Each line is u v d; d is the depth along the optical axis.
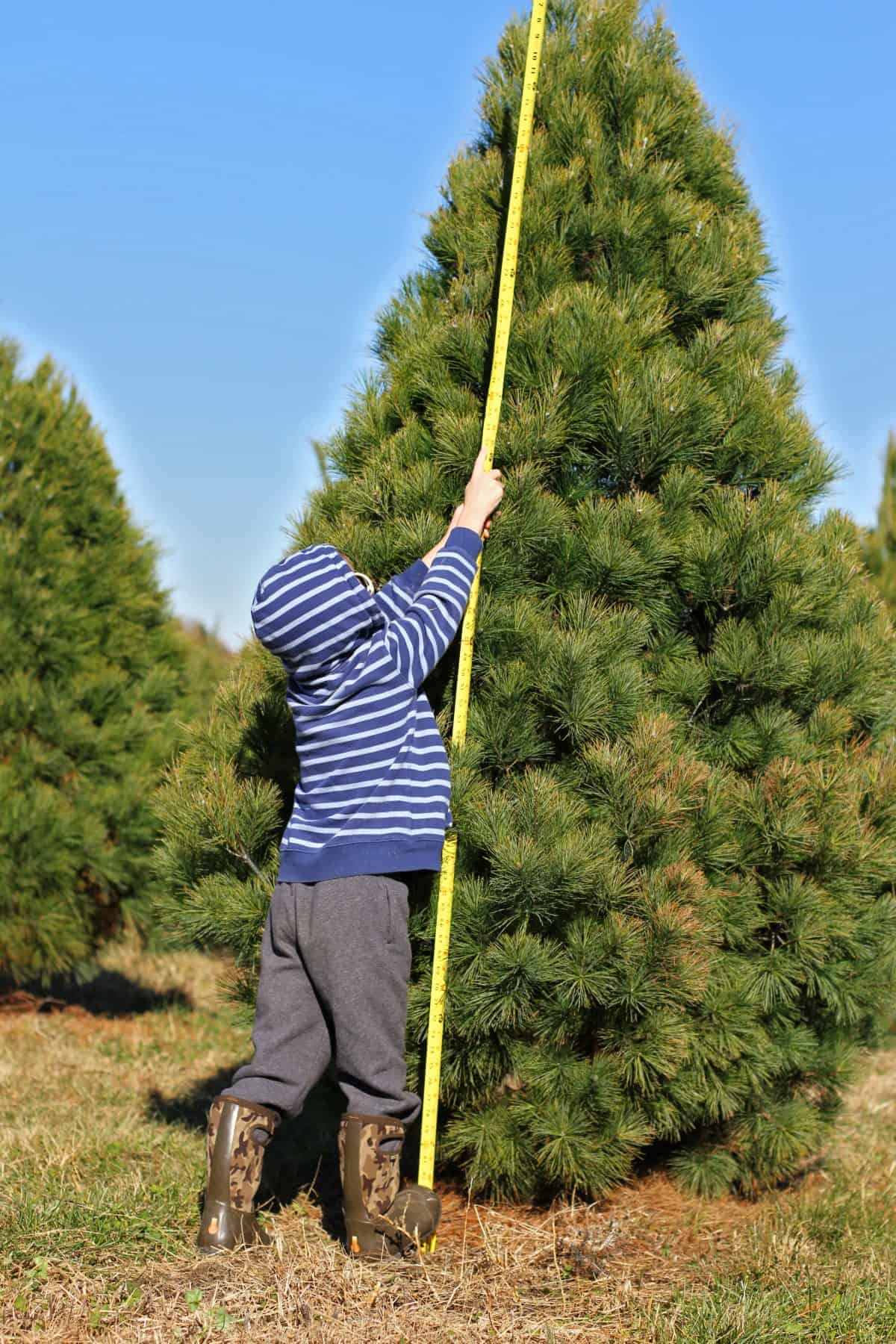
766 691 3.66
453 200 3.92
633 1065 3.38
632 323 3.62
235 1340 2.67
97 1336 2.68
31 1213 3.27
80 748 6.14
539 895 3.26
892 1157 4.52
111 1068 5.51
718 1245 3.48
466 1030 3.35
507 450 3.47
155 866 3.85
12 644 6.09
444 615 3.19
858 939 3.64
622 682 3.43
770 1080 3.74
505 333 3.47
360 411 3.82
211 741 3.83
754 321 3.85
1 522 6.25
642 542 3.48
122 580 6.48
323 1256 3.13
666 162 3.81
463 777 3.32
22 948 6.05
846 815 3.51
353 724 3.09
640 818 3.37
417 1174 3.75
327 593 3.06
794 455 3.72
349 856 3.03
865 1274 3.21
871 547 7.89
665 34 3.99
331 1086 3.94
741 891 3.52
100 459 6.58
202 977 7.85
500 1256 3.20
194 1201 3.52
